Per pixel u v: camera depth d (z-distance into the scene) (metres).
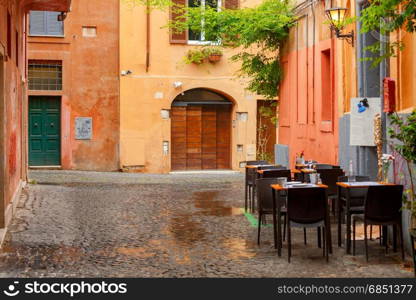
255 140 25.44
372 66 9.19
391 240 9.63
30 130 23.41
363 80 12.15
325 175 11.45
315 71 15.80
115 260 8.56
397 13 8.74
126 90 24.20
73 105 23.70
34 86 23.30
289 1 17.92
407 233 8.93
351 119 11.87
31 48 23.16
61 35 23.48
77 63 23.72
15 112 13.27
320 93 15.37
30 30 23.19
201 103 25.30
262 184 9.72
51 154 23.67
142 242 9.83
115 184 18.45
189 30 24.83
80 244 9.61
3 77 10.35
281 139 19.42
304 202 8.53
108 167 24.17
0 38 9.76
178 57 24.72
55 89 23.53
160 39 24.56
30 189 15.93
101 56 23.98
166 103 24.67
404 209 8.88
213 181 20.09
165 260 8.58
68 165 23.67
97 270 7.98
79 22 23.72
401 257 8.70
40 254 8.87
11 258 8.60
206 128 25.53
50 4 16.42
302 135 16.94
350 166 12.35
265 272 7.90
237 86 25.19
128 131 24.27
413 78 8.97
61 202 13.98
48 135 23.59
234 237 10.26
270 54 24.36
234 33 18.20
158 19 24.52
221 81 25.09
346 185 9.16
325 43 14.91
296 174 12.77
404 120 9.20
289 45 18.14
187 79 24.81
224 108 25.64
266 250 9.25
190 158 25.39
